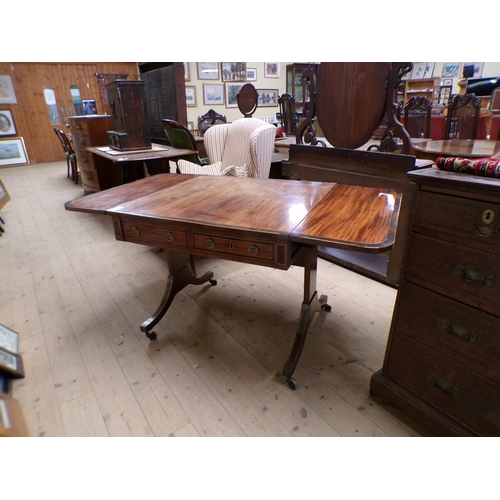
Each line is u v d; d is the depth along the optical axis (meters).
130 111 3.03
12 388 1.48
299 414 1.34
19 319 1.97
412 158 1.86
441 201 1.01
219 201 1.53
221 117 5.38
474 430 1.11
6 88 6.85
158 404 1.40
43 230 3.43
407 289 1.18
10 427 0.79
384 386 1.34
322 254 2.58
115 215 1.45
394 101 1.97
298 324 1.72
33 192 4.98
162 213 1.40
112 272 2.53
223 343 1.75
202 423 1.31
